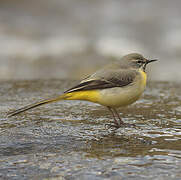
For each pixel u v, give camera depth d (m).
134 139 9.18
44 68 33.19
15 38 38.88
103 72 11.23
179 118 11.38
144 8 49.97
